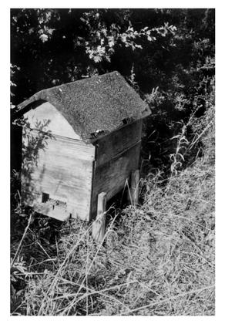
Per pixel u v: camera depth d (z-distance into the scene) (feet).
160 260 13.21
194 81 23.81
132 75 18.01
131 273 11.94
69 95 12.04
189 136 22.13
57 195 12.73
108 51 16.47
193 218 14.97
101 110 12.63
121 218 14.93
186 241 13.85
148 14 18.75
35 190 13.09
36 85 15.94
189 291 11.50
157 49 20.10
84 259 12.69
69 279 12.16
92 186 12.21
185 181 17.52
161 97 19.74
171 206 15.62
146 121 19.62
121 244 13.74
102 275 12.48
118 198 15.94
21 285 11.91
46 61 15.87
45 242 13.55
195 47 23.67
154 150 19.95
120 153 13.60
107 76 14.23
